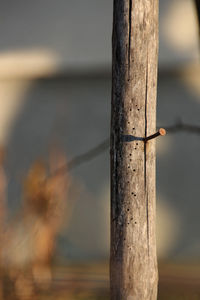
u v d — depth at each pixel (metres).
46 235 11.45
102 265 14.23
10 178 14.93
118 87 5.51
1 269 10.89
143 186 5.51
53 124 15.19
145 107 5.49
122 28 5.49
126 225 5.50
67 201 14.45
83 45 14.88
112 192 5.57
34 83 15.20
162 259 14.72
